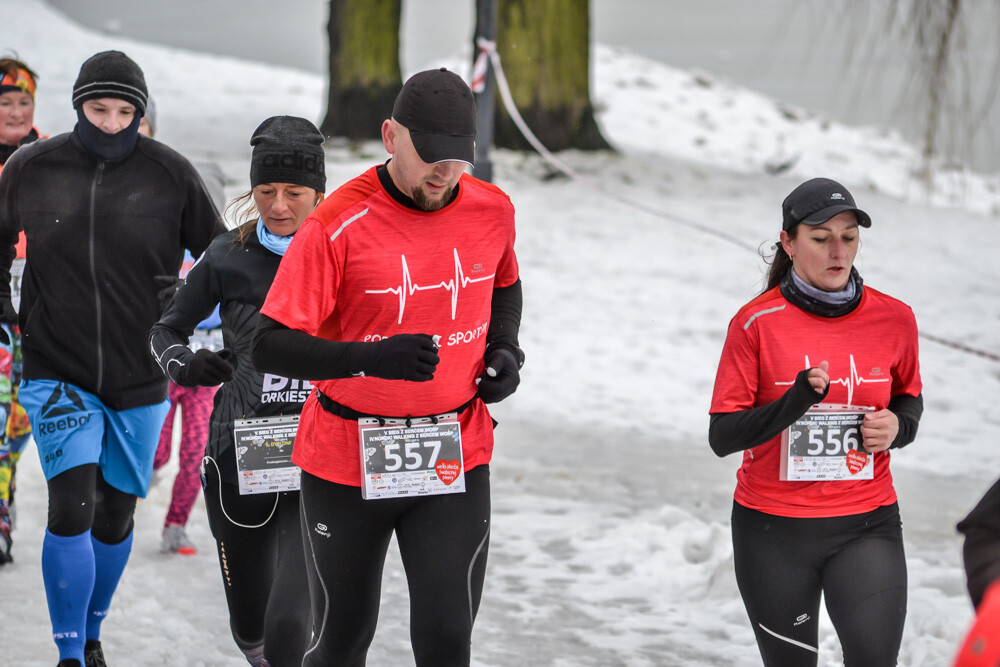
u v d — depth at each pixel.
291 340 7.75
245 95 62.97
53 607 10.22
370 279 8.00
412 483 8.28
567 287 33.00
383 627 12.43
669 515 16.44
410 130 7.77
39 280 10.60
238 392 9.67
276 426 9.54
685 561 14.60
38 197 10.55
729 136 61.25
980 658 3.86
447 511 8.36
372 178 8.05
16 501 15.93
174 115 53.75
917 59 24.11
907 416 8.98
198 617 12.40
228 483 9.64
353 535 8.41
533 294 32.34
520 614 13.09
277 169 9.41
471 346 8.34
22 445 14.27
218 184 15.45
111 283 10.57
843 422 8.81
